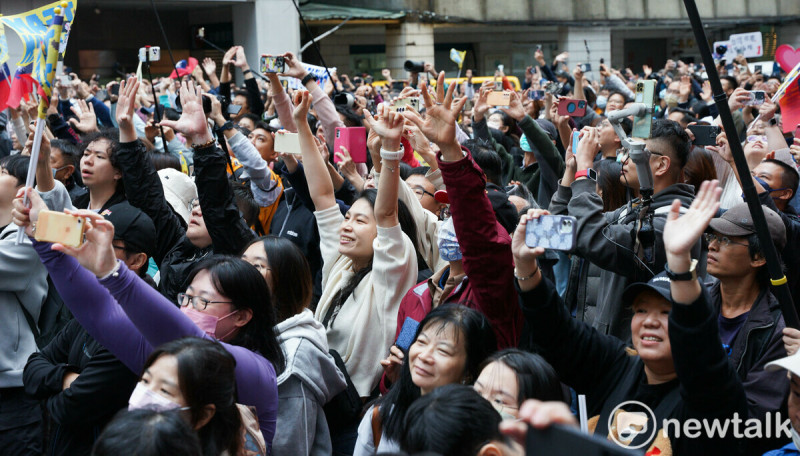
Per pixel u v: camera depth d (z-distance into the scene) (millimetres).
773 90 9547
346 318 3838
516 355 2605
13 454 4055
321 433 3316
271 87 5344
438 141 3053
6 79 4270
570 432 1436
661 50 32875
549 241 2693
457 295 3516
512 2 25688
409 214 4016
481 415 2160
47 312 4195
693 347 2414
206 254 4320
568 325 2895
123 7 21234
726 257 3139
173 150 7391
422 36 24094
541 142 6270
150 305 2641
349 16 22422
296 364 3186
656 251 3504
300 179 4996
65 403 3057
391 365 3201
